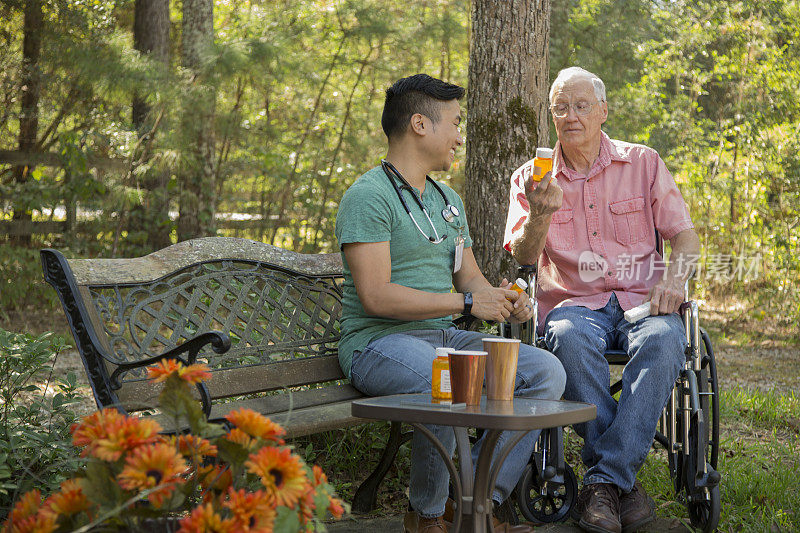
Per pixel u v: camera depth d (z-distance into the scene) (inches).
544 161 117.5
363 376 116.0
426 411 82.8
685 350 119.8
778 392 244.8
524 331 123.0
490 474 90.5
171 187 354.3
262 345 129.2
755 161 460.8
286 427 97.7
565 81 133.6
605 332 128.1
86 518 64.8
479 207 174.9
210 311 126.0
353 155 432.1
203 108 326.6
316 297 142.8
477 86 175.2
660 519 122.4
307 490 66.7
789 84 497.0
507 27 171.8
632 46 404.2
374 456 146.8
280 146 411.8
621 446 116.0
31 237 345.4
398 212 118.1
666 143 456.8
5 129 371.6
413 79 122.8
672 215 131.0
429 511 103.8
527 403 92.0
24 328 296.5
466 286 130.2
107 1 352.2
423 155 122.6
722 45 508.4
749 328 395.2
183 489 69.3
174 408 69.8
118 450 64.3
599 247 132.7
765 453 165.8
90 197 340.8
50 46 334.6
